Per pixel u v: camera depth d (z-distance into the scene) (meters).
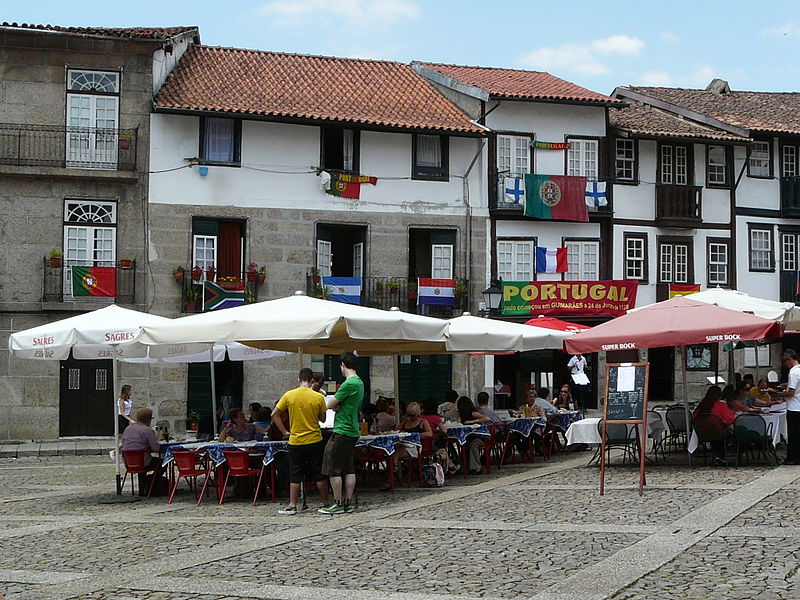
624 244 36.19
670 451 20.62
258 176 31.91
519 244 34.81
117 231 30.64
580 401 35.25
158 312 30.75
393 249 33.22
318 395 13.92
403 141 33.53
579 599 8.12
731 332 16.11
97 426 30.19
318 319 14.85
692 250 37.12
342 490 14.05
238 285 31.39
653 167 36.78
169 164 31.09
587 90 36.69
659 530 11.11
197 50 34.56
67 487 18.50
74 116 30.56
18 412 29.70
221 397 31.36
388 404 21.09
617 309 34.41
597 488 15.16
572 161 35.66
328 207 32.56
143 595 8.88
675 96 42.31
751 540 10.31
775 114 40.31
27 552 11.35
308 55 36.03
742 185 38.16
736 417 17.38
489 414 19.66
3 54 30.03
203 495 15.94
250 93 32.59
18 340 17.28
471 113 34.78
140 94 30.89
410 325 15.91
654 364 36.31
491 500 14.34
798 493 13.54
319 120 31.70
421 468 16.77
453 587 8.73
